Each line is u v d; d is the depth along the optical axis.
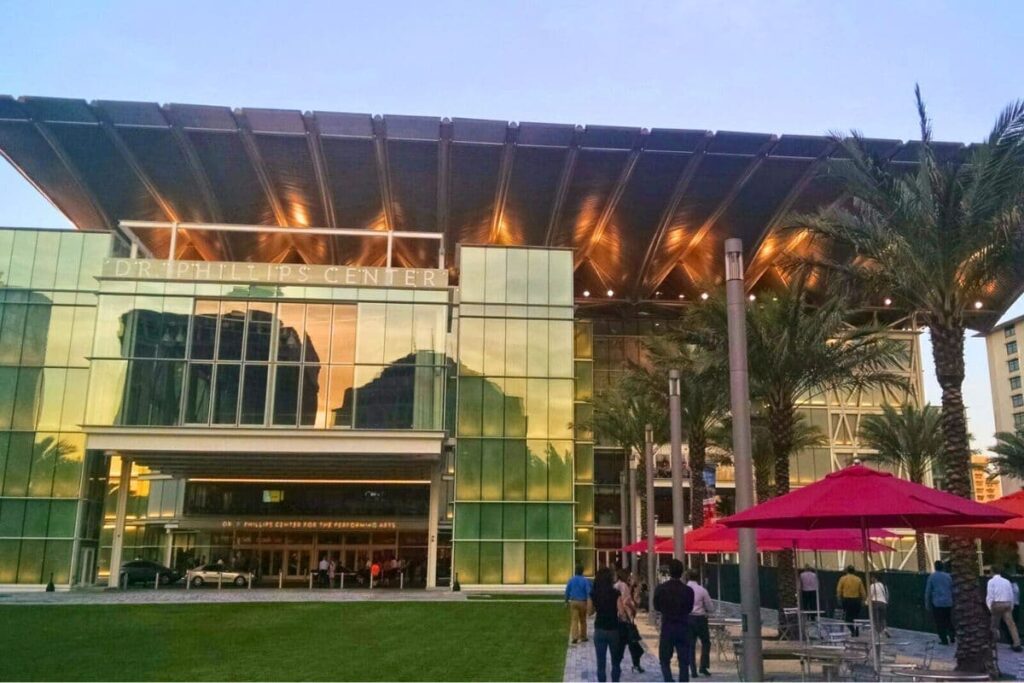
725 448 43.47
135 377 41.88
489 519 43.25
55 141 56.78
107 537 52.44
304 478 51.25
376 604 32.31
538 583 42.62
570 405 45.00
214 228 44.78
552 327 45.91
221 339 42.81
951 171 16.83
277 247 69.62
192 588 44.31
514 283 46.28
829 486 10.62
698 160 57.19
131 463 44.16
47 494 41.06
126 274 43.19
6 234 43.75
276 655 16.47
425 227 64.88
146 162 58.38
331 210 62.84
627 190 60.81
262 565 52.28
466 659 16.19
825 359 24.81
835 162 18.69
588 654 17.55
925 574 23.59
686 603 12.48
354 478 51.00
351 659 15.93
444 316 44.25
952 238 16.75
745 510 10.40
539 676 14.14
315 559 52.53
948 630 19.88
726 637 17.41
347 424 42.31
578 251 68.88
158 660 15.58
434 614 27.64
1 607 29.33
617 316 75.12
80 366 42.59
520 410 44.66
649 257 68.19
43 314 43.06
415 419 42.69
